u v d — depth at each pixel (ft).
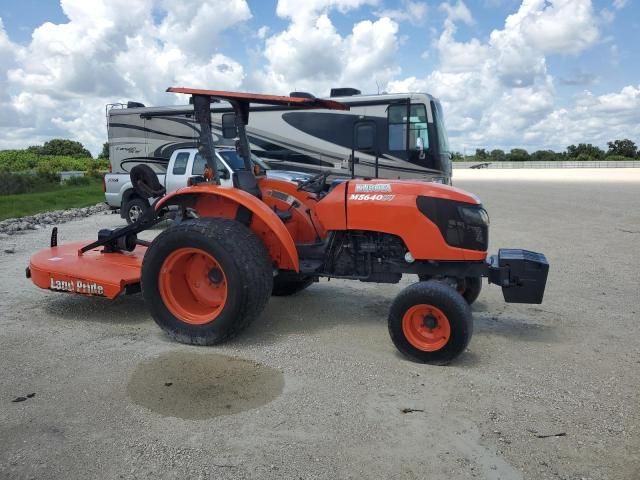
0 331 17.02
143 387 12.96
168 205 18.83
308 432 11.00
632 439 10.84
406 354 14.70
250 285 15.28
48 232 40.37
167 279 16.17
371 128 47.42
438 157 46.03
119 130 57.88
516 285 15.70
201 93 16.72
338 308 19.77
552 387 13.16
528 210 52.24
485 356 15.17
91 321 18.07
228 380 13.39
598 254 29.96
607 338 16.70
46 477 9.54
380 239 16.63
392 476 9.62
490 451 10.39
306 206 18.39
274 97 17.11
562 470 9.83
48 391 12.77
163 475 9.61
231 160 33.58
